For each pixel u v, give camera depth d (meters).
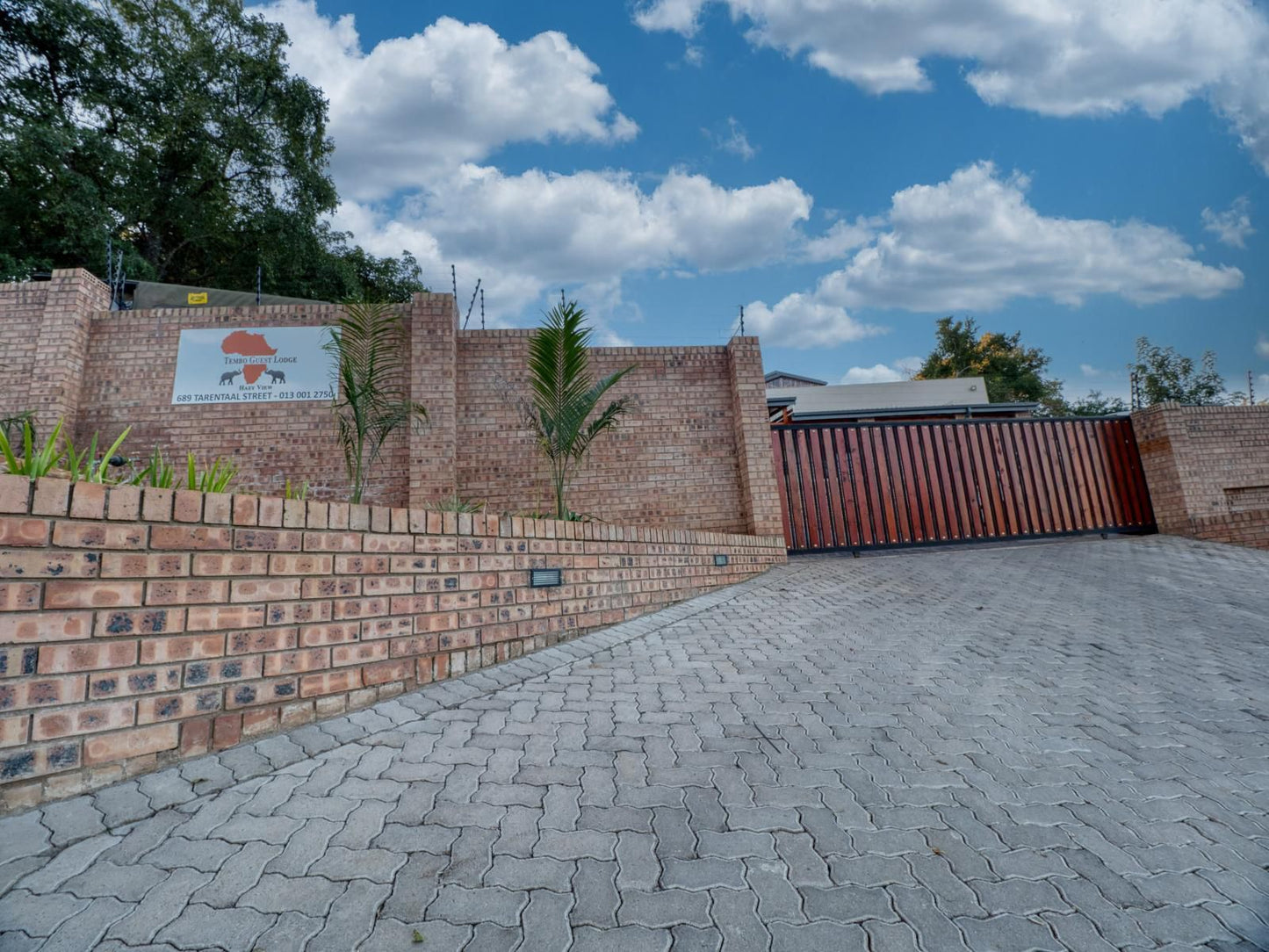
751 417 9.00
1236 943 1.72
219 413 8.00
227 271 20.23
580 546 4.75
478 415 8.59
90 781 2.02
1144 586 6.79
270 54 19.91
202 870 1.78
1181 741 3.06
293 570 2.74
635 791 2.40
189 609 2.35
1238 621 5.38
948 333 41.41
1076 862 2.06
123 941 1.51
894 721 3.18
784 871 1.94
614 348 9.19
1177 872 2.04
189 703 2.32
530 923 1.66
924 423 9.92
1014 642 4.75
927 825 2.25
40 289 7.83
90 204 14.46
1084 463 10.16
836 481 9.55
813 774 2.59
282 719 2.62
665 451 9.01
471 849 1.98
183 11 18.28
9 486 1.93
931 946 1.65
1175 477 9.77
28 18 14.40
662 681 3.73
